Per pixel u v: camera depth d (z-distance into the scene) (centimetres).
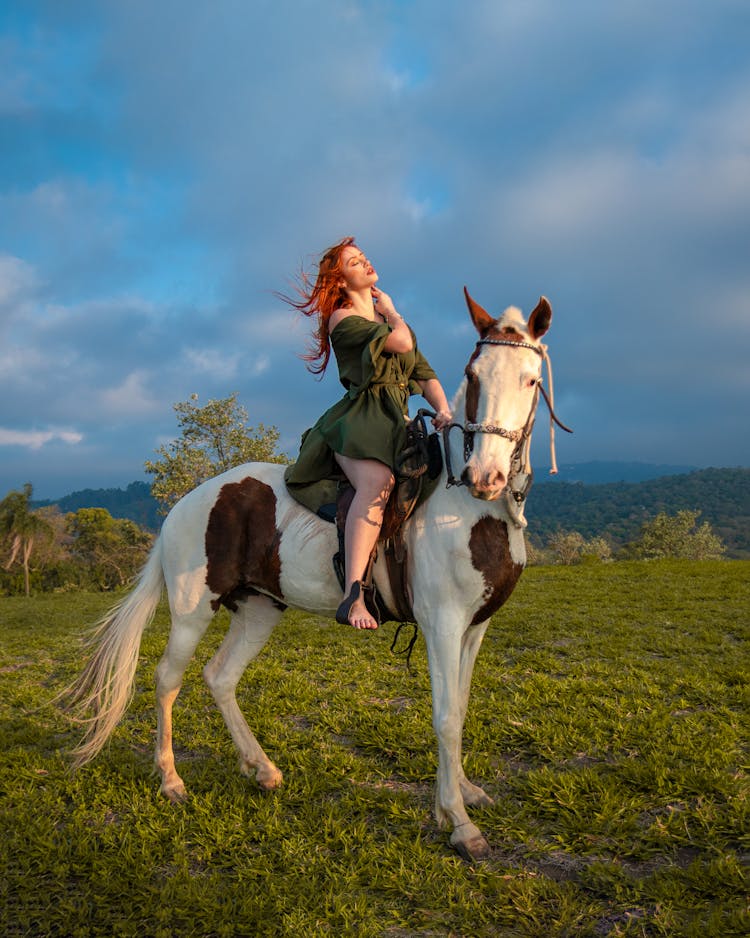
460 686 327
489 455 276
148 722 509
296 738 448
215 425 3111
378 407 320
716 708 502
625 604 1049
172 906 262
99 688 369
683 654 694
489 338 295
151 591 379
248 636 386
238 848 309
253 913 253
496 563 304
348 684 598
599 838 306
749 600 1065
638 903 258
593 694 536
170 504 3206
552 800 339
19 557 4619
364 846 303
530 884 267
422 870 283
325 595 340
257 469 377
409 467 305
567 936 241
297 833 318
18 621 1245
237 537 360
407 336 325
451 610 304
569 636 804
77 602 1623
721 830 307
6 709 562
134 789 369
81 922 254
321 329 354
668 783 351
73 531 5584
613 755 410
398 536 319
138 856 297
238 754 394
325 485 341
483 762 390
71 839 311
